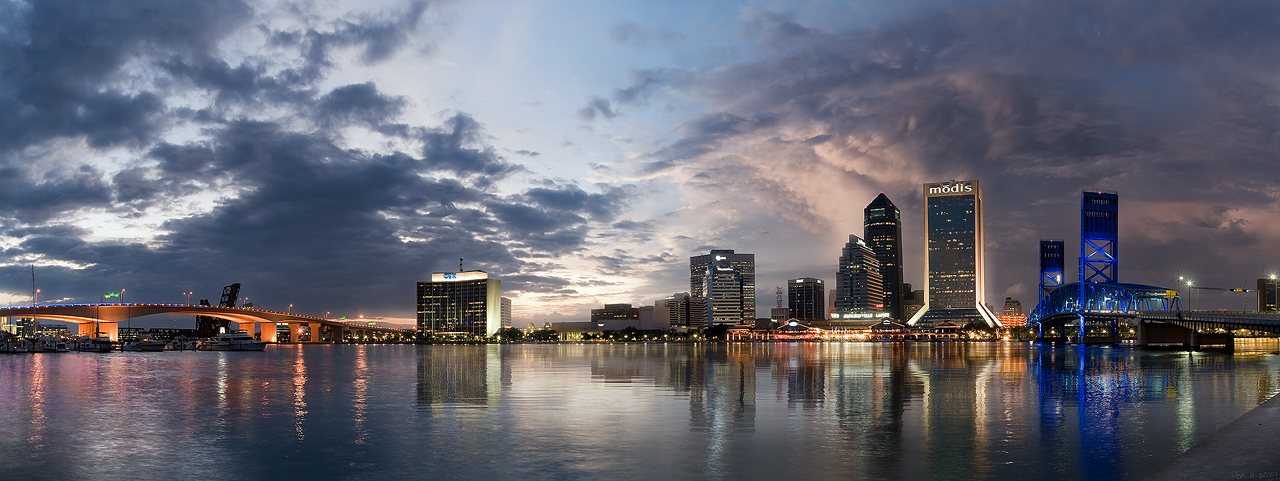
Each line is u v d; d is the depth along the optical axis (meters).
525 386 81.44
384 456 39.72
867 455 38.69
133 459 39.84
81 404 66.00
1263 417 33.22
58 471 37.25
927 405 59.88
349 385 85.75
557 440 43.62
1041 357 169.62
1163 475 23.88
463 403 63.62
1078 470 35.06
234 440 45.16
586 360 164.62
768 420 51.22
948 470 35.16
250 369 130.50
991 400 63.41
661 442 42.69
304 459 39.31
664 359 169.62
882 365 130.25
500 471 35.94
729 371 110.44
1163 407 57.69
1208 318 176.25
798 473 34.84
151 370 127.25
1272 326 152.25
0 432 49.22
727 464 36.81
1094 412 54.66
